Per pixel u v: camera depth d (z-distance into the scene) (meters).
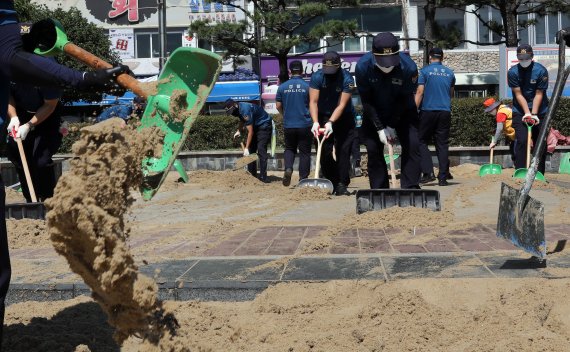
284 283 4.48
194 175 13.86
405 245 5.64
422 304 4.07
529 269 4.63
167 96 3.55
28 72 3.35
